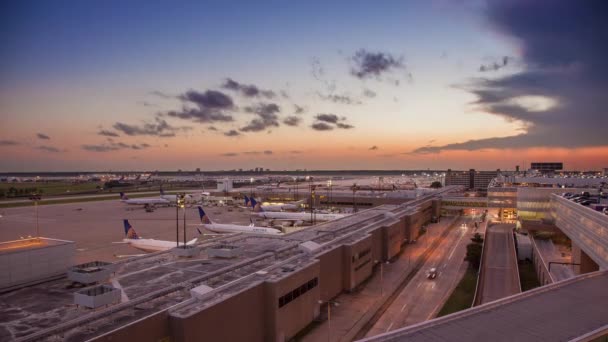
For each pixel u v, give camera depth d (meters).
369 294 74.50
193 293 45.66
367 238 84.81
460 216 188.12
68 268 53.34
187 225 167.38
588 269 80.81
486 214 190.88
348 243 77.44
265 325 51.81
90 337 35.97
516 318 40.25
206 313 42.47
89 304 42.03
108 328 37.78
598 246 66.12
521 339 35.81
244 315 48.06
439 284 80.62
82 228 159.12
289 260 62.81
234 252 65.75
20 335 37.00
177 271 57.97
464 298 71.62
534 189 138.00
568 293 47.25
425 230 146.38
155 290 49.56
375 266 94.69
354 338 55.47
